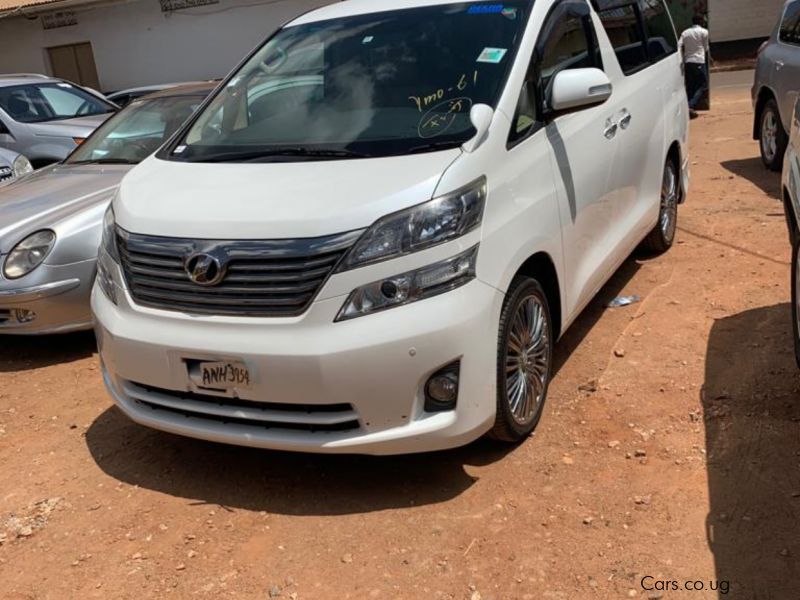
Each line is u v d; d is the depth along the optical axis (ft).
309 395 10.05
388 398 10.04
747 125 38.32
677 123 19.42
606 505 10.52
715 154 32.19
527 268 12.09
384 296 9.91
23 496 11.94
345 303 9.91
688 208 24.25
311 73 13.74
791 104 25.44
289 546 10.28
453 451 12.04
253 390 10.30
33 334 17.16
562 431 12.33
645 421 12.41
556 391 13.60
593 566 9.45
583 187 13.48
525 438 12.20
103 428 13.85
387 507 10.89
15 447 13.47
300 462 12.19
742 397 12.78
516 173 11.43
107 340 11.36
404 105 12.30
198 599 9.49
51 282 16.10
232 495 11.50
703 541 9.68
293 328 10.02
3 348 18.04
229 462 12.37
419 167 10.67
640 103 16.67
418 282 9.96
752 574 9.08
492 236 10.62
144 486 11.92
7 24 66.49
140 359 10.95
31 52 67.00
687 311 16.34
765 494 10.41
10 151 26.66
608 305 17.12
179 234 10.70
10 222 16.55
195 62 63.77
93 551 10.52
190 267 10.43
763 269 18.29
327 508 11.00
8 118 30.99
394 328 9.84
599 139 14.30
